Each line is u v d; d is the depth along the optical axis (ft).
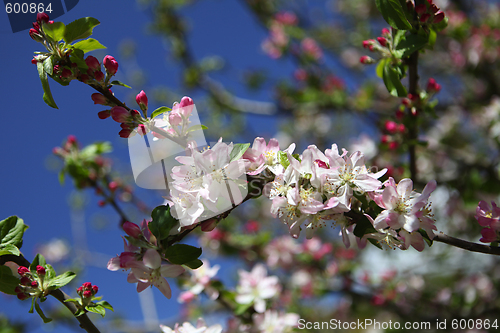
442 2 19.07
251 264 17.71
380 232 5.28
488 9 21.30
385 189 4.97
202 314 14.03
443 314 16.46
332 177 5.09
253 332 10.54
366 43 7.56
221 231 16.37
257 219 23.15
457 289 18.16
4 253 5.44
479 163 13.80
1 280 5.61
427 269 21.16
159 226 5.19
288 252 16.35
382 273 16.72
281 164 5.36
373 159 13.29
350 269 16.58
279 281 17.06
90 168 11.86
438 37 20.12
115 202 11.91
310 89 20.11
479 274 18.61
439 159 17.76
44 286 5.59
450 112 20.74
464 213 16.48
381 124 14.44
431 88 8.52
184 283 10.63
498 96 18.49
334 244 19.17
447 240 5.10
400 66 7.41
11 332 15.43
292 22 21.09
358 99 19.30
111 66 5.67
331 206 4.94
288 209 5.12
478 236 17.25
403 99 8.65
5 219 5.82
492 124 16.46
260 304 10.54
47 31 5.51
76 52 5.76
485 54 18.56
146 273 5.19
